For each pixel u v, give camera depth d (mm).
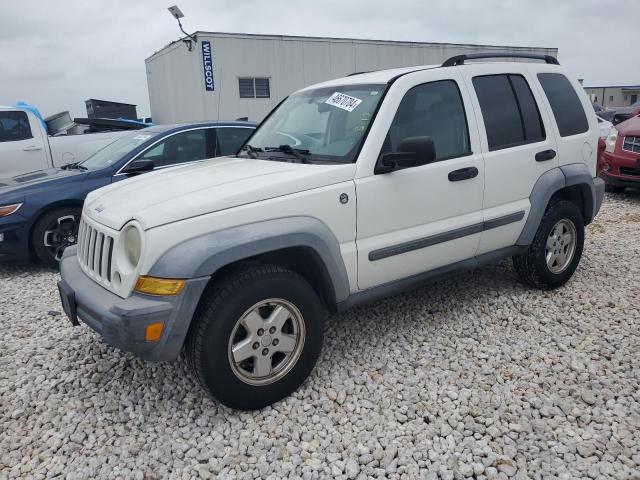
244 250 2652
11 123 8570
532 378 3117
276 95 16344
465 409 2826
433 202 3430
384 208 3201
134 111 18641
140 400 3072
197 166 3678
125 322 2477
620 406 2803
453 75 3654
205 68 15242
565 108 4355
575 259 4438
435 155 3398
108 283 2785
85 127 9953
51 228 5676
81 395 3137
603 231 6344
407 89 3395
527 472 2379
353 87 3621
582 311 4000
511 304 4168
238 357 2752
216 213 2654
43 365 3512
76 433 2779
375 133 3191
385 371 3260
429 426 2721
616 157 7965
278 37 15984
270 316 2840
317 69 16703
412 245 3357
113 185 3549
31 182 5789
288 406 2934
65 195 5641
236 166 3432
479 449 2527
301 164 3256
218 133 6516
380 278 3311
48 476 2475
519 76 4066
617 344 3467
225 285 2676
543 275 4230
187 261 2520
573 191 4477
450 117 3586
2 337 3990
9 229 5457
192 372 2762
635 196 8414
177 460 2555
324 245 2936
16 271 5840
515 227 3959
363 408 2893
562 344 3479
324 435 2686
